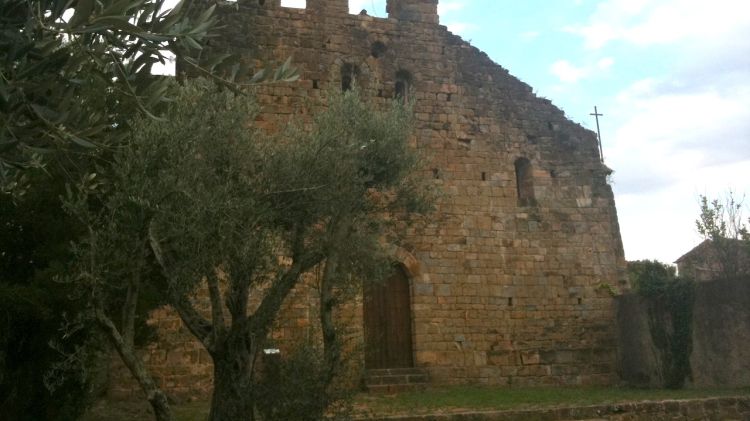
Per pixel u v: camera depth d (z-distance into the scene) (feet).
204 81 35.96
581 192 73.00
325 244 37.68
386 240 62.39
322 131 38.88
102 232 29.27
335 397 34.94
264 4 67.26
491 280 67.31
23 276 37.96
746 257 92.79
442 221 67.26
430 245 66.33
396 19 71.92
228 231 31.04
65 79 19.77
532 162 72.49
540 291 68.59
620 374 68.03
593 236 71.92
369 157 41.32
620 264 71.77
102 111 23.65
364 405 49.93
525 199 71.05
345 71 68.90
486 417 44.60
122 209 29.94
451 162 69.31
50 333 36.04
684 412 48.91
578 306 69.36
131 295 29.89
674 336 62.39
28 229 37.47
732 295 58.23
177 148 31.22
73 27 18.15
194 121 32.58
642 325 65.72
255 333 34.81
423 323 64.08
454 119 70.79
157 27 20.67
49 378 35.06
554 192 72.18
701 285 61.05
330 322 37.01
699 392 56.65
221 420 32.83
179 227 29.99
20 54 17.83
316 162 36.94
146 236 30.01
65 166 30.68
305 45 67.46
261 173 35.58
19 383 35.50
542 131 73.72
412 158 43.34
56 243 37.01
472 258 67.26
